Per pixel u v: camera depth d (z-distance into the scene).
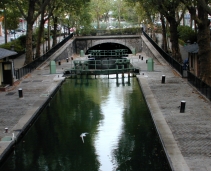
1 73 32.22
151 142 18.38
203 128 18.88
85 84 36.50
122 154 16.95
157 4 38.75
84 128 21.16
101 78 40.44
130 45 67.12
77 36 67.69
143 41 63.41
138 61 51.62
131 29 67.19
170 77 35.94
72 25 66.06
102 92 31.95
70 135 19.95
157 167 15.41
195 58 35.03
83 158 16.62
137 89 32.97
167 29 57.31
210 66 28.02
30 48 42.97
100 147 17.86
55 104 27.56
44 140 19.16
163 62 46.56
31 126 21.84
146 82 33.53
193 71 36.03
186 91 28.61
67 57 58.75
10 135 18.64
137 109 25.27
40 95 28.47
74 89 33.66
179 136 17.78
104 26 81.44
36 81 35.50
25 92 29.88
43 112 25.16
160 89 29.89
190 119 20.67
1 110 23.94
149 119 22.61
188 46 36.97
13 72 35.19
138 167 15.46
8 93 29.55
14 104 25.64
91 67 50.31
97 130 20.67
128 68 41.03
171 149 16.05
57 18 59.25
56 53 52.88
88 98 29.47
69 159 16.58
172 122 20.23
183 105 22.12
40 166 15.87
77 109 25.78
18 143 18.75
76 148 17.91
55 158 16.70
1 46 45.38
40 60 45.56
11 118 21.95
